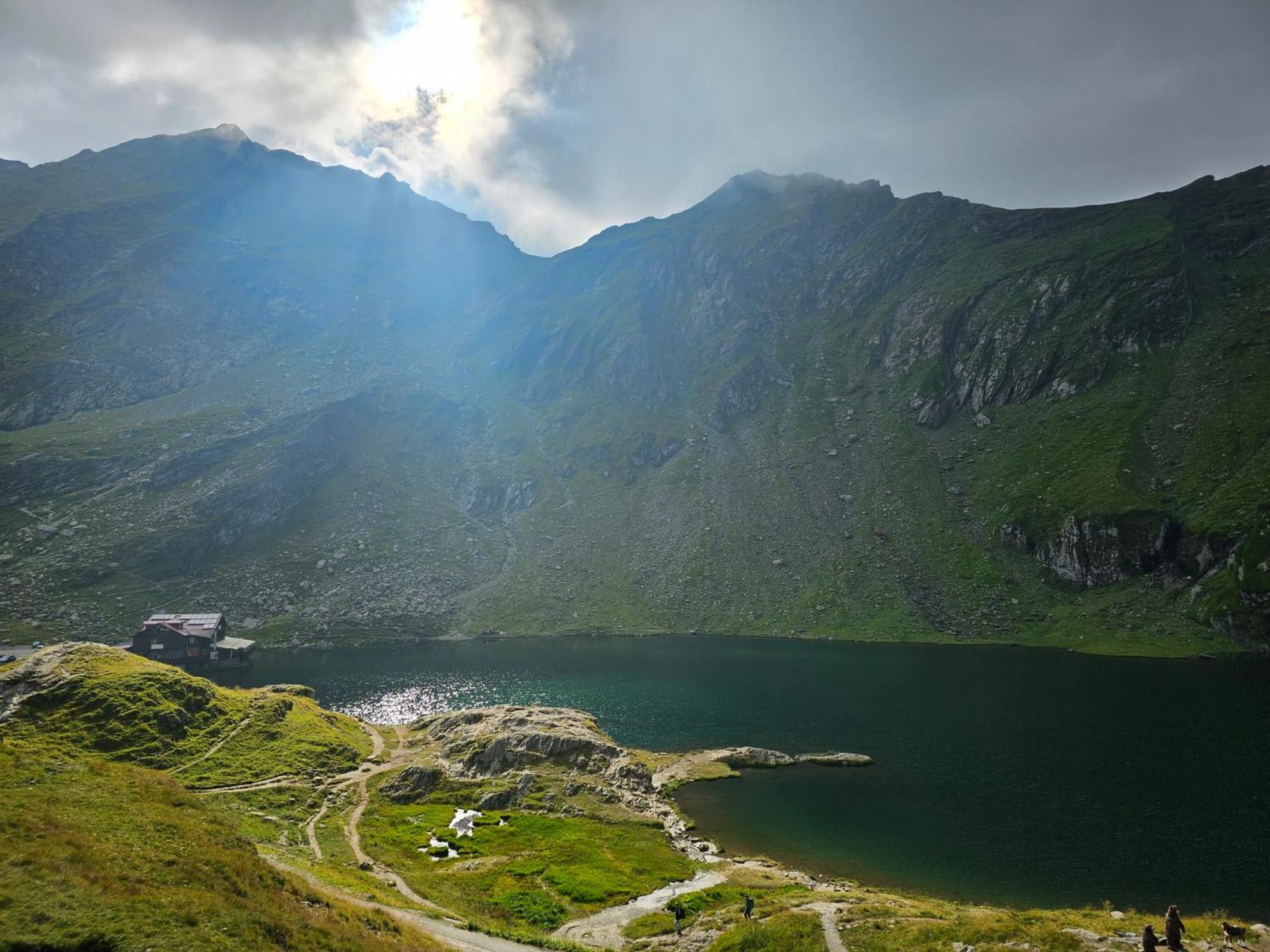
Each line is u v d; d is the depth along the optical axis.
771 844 73.31
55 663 92.69
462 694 145.50
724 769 98.94
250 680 158.75
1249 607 171.12
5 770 38.19
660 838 74.81
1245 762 91.12
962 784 89.12
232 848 37.38
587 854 67.94
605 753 96.31
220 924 27.95
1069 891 60.31
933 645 188.12
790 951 39.56
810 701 135.12
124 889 27.92
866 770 96.75
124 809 37.09
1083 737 104.31
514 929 47.84
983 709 123.50
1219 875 62.06
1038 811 78.94
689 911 53.66
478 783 89.44
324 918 34.03
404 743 110.19
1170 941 31.31
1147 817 75.44
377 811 79.62
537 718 109.31
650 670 165.38
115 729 83.88
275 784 82.44
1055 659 165.12
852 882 63.00
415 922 43.84
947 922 40.03
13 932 22.83
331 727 106.62
